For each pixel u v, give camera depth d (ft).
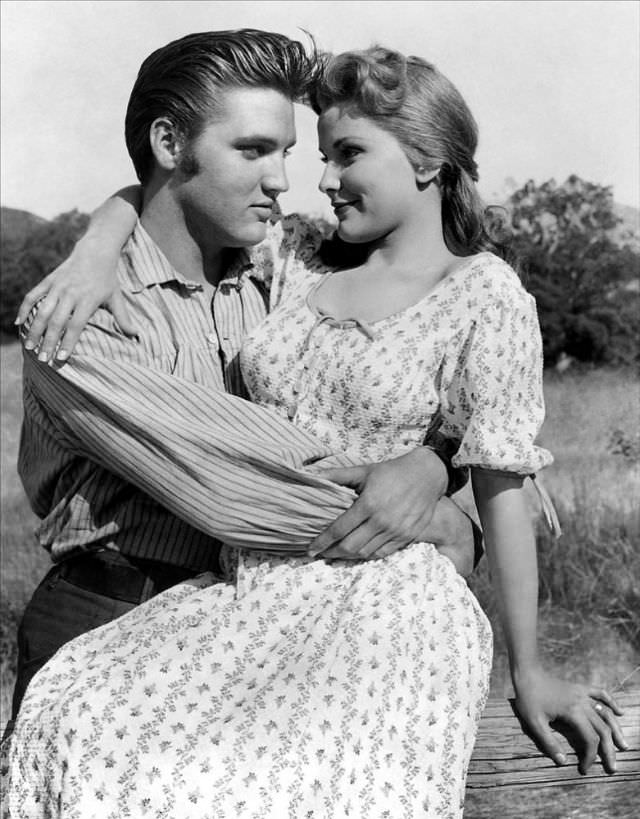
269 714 8.06
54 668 8.56
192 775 7.89
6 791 8.23
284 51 9.30
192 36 9.39
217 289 9.79
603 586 20.48
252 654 8.42
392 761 8.18
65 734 7.95
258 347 9.17
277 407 9.12
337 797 8.00
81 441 9.23
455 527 8.98
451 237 9.36
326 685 8.16
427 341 8.75
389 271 9.14
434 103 8.93
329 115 9.02
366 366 8.77
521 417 8.67
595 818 9.52
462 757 8.43
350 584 8.66
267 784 7.91
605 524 21.01
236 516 8.63
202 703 8.16
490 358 8.61
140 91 9.53
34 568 21.47
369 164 8.91
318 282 9.43
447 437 8.98
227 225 9.37
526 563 8.82
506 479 8.75
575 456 21.47
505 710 9.52
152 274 9.50
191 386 8.77
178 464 8.68
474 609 8.92
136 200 9.86
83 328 8.87
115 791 7.85
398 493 8.54
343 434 8.94
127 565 9.40
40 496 9.95
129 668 8.26
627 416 21.66
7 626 20.48
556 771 9.46
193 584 9.14
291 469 8.56
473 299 8.73
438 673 8.41
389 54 8.92
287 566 8.73
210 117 9.20
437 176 9.15
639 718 9.57
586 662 19.89
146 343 9.32
